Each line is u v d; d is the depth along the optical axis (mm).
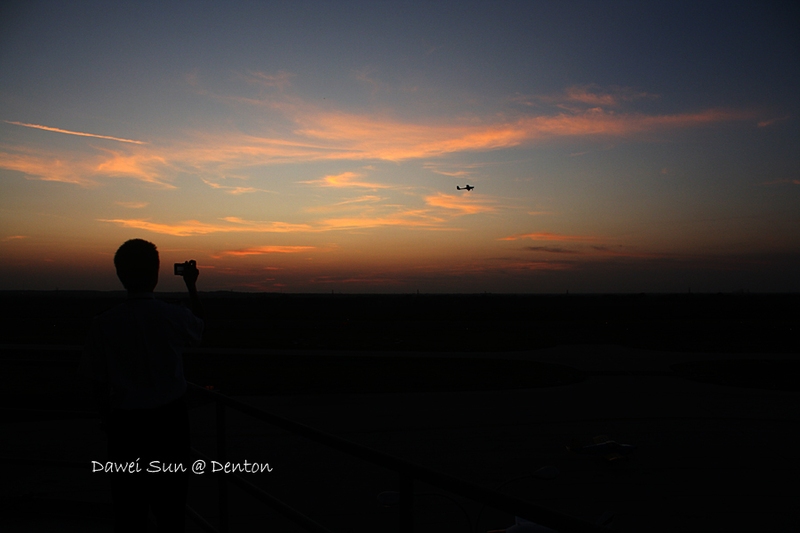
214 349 22312
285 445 8117
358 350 22281
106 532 3373
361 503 5914
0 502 3686
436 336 28766
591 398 11945
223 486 2535
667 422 9617
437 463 7367
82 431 8914
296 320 45375
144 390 2291
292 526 5297
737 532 5113
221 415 2533
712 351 21406
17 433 8789
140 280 2379
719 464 7188
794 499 5910
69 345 22625
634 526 5266
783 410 10641
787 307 70750
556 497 6070
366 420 9945
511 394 12492
